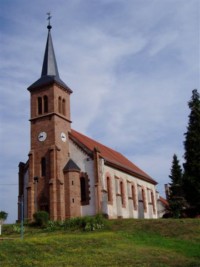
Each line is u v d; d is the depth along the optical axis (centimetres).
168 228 3797
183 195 5550
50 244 3095
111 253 2859
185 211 5506
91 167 5175
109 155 6206
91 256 2758
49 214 4819
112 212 5381
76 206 4966
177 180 6925
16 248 2903
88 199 5072
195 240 3397
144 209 6706
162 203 7475
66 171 5091
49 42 5909
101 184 5116
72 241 3253
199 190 5119
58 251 2894
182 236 3538
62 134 5322
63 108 5512
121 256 2777
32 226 4697
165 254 2919
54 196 4869
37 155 5219
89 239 3359
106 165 5497
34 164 5206
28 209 5022
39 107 5447
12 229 4525
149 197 7044
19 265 2480
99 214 4584
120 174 5972
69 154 5356
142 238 3522
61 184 4972
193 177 5203
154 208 7231
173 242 3356
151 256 2828
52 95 5347
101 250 2950
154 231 3759
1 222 4784
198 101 5531
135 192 6444
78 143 5347
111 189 5491
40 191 5059
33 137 5331
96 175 5100
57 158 5084
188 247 3177
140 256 2805
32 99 5491
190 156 5297
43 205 4988
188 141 5356
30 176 5172
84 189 5150
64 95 5566
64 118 5425
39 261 2597
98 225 4156
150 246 3216
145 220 4231
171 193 6247
